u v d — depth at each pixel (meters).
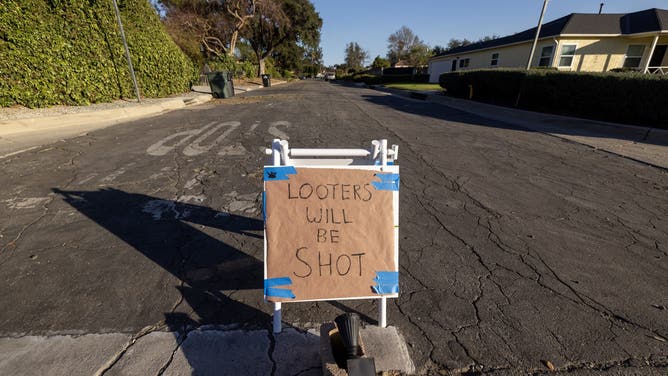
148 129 7.04
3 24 6.54
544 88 10.09
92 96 8.76
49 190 3.71
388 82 34.31
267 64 43.06
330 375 1.40
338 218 1.80
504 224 3.12
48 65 7.47
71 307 1.96
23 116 6.69
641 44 15.78
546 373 1.59
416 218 3.21
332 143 6.14
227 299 2.07
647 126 7.38
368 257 1.80
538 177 4.46
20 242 2.65
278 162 1.83
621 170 4.80
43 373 1.54
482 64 22.34
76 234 2.79
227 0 28.05
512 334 1.82
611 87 8.12
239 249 2.62
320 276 1.77
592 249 2.71
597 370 1.60
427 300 2.09
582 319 1.94
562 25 16.59
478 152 5.70
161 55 12.12
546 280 2.30
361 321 1.92
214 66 23.53
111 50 9.45
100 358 1.62
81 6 8.25
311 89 22.64
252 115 9.27
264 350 1.70
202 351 1.68
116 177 4.15
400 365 1.61
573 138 6.85
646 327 1.88
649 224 3.16
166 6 28.14
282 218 1.78
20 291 2.08
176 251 2.58
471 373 1.59
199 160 4.89
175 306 1.99
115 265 2.38
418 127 7.95
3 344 1.68
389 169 1.85
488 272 2.38
